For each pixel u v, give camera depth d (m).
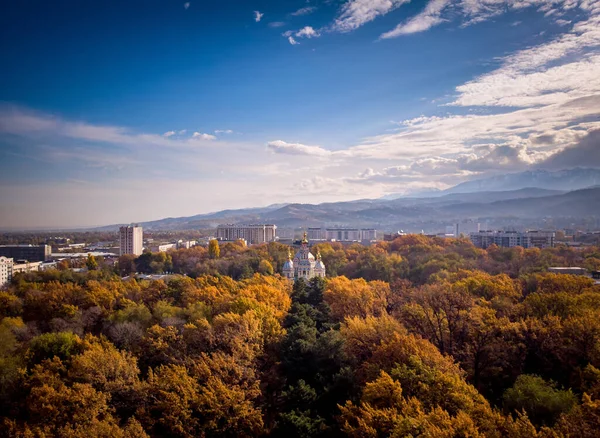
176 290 146.25
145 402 75.19
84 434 63.78
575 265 197.75
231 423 70.25
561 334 81.75
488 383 82.31
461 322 88.56
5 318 119.81
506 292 128.00
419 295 112.62
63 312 123.56
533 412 63.06
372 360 77.69
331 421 68.62
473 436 50.78
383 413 57.53
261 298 124.62
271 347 93.88
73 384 75.25
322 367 80.94
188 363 84.62
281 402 78.75
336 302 128.12
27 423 72.12
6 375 81.88
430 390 62.66
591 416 51.84
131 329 103.38
